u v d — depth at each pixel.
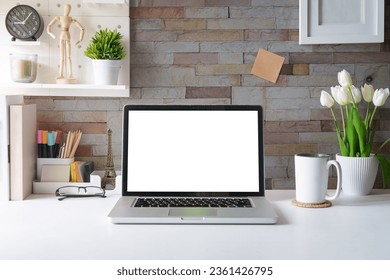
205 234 1.38
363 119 1.94
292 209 1.63
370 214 1.57
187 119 1.72
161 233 1.39
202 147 1.71
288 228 1.43
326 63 1.92
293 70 1.92
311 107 1.93
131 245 1.29
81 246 1.29
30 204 1.68
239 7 1.90
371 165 1.77
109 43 1.80
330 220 1.51
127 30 1.88
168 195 1.68
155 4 1.90
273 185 1.94
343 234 1.38
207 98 1.92
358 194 1.79
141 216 1.46
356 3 1.86
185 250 1.26
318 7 1.86
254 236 1.37
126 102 1.92
